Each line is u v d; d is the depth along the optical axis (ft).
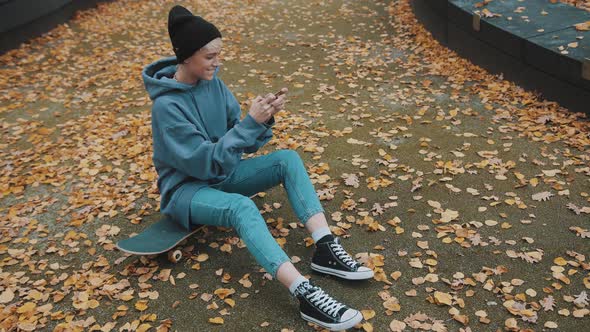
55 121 16.51
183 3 29.55
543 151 12.32
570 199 10.66
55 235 10.91
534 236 9.71
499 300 8.36
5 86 19.44
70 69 20.65
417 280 8.81
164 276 9.31
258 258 8.15
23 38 23.56
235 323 8.30
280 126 14.58
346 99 16.08
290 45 21.56
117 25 26.18
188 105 8.91
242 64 19.92
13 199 12.43
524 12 17.06
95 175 13.11
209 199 8.63
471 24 17.52
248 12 26.86
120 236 10.69
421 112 14.75
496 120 13.91
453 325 7.95
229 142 8.42
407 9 24.49
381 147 13.20
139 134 14.92
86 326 8.48
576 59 13.25
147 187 12.30
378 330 7.98
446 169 11.96
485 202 10.78
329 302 7.87
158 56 21.66
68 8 27.07
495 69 16.62
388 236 10.00
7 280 9.64
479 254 9.37
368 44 20.79
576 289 8.45
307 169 12.37
